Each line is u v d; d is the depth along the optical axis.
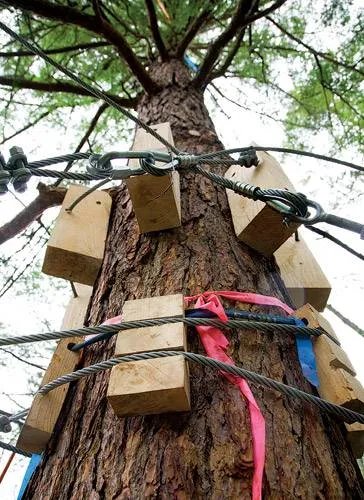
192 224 1.31
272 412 0.85
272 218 1.19
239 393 0.86
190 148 1.88
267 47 3.59
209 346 0.91
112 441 0.85
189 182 1.51
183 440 0.80
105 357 1.01
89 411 0.94
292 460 0.79
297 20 3.54
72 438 0.92
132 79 3.60
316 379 0.93
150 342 0.86
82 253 1.24
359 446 0.98
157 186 1.17
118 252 1.31
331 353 0.95
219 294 1.05
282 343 1.00
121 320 0.94
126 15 3.48
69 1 2.63
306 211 1.03
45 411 0.98
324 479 0.79
